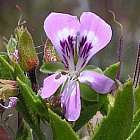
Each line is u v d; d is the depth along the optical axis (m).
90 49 0.15
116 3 0.52
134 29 0.53
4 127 0.17
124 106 0.15
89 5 0.51
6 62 0.16
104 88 0.15
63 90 0.15
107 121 0.15
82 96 0.15
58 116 0.14
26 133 0.16
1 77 0.16
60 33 0.16
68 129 0.14
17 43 0.16
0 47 0.36
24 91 0.15
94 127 0.16
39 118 0.16
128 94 0.14
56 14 0.16
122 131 0.15
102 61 0.33
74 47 0.15
